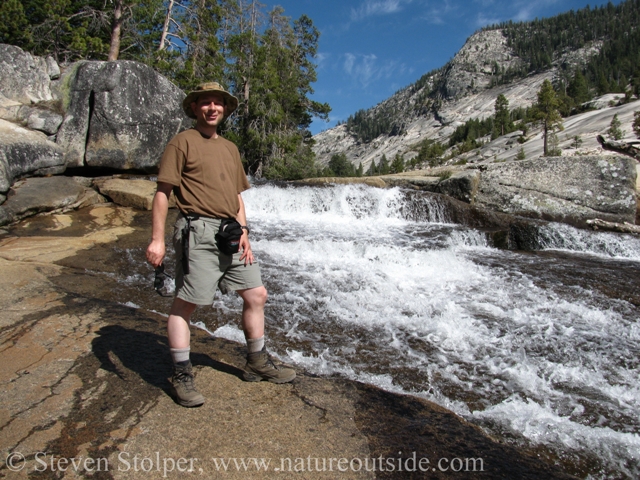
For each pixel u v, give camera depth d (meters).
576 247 8.58
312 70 35.66
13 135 8.34
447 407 2.81
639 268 6.76
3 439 1.94
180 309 2.33
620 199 10.02
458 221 9.76
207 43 23.88
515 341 3.88
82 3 21.70
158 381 2.53
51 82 10.14
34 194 7.62
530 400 2.96
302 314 4.27
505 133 105.62
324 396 2.55
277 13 31.06
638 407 2.97
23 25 17.75
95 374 2.57
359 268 5.95
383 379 3.12
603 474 2.29
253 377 2.63
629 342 4.00
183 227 2.22
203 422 2.16
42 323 3.31
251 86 26.44
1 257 5.28
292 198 10.49
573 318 4.50
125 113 10.23
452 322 4.23
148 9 19.92
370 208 10.36
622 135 54.38
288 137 28.47
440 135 188.50
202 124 2.32
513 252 7.76
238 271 2.43
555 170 10.65
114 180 9.55
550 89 49.78
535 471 2.05
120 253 5.93
